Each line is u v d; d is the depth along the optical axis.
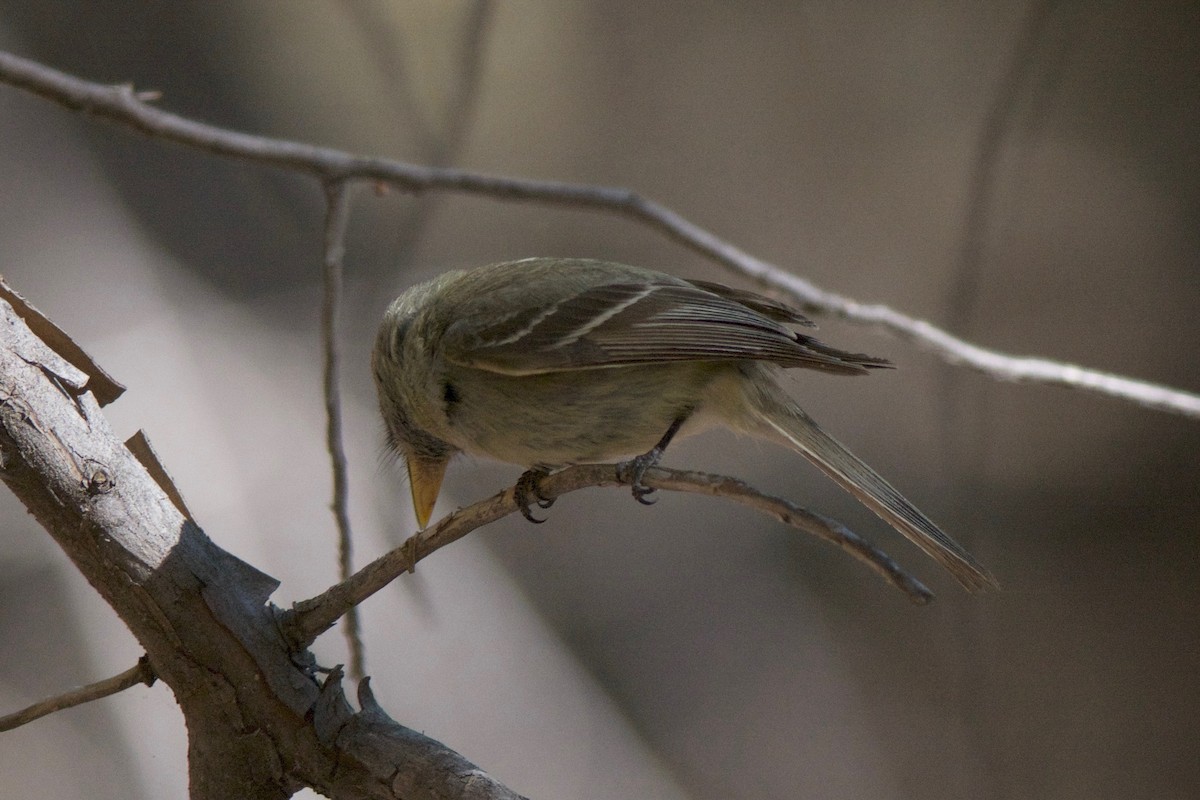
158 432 9.83
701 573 12.61
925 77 14.44
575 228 14.38
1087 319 13.80
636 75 14.82
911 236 14.18
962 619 12.10
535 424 5.71
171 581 3.60
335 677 3.67
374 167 5.45
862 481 5.67
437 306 5.97
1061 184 14.02
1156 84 14.03
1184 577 12.84
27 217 11.73
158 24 14.62
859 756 11.42
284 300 12.88
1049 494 13.34
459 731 9.34
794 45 14.74
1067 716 11.84
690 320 5.70
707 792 11.06
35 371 3.60
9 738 8.62
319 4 14.42
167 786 8.55
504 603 10.81
